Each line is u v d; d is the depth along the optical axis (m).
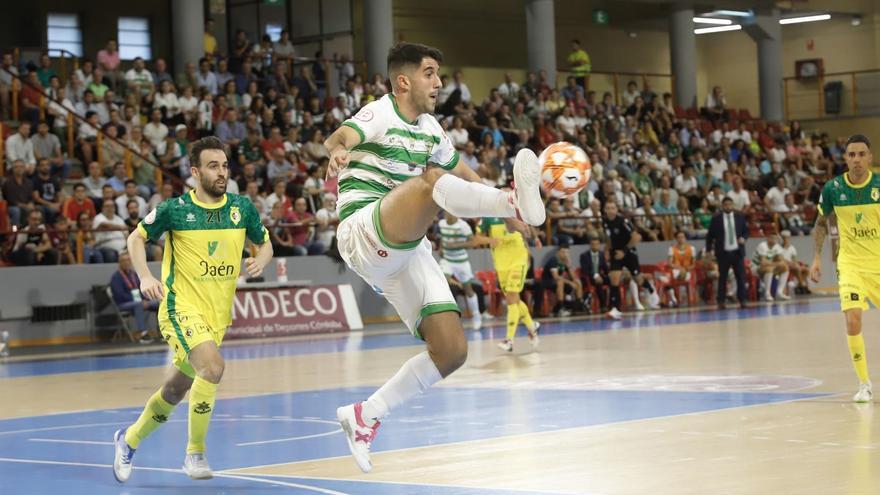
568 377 10.68
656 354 12.79
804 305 22.69
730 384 9.57
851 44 36.81
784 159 31.61
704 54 39.78
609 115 29.28
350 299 20.38
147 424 5.96
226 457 6.62
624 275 22.62
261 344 17.36
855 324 8.24
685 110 32.66
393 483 5.55
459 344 5.20
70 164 19.52
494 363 12.45
